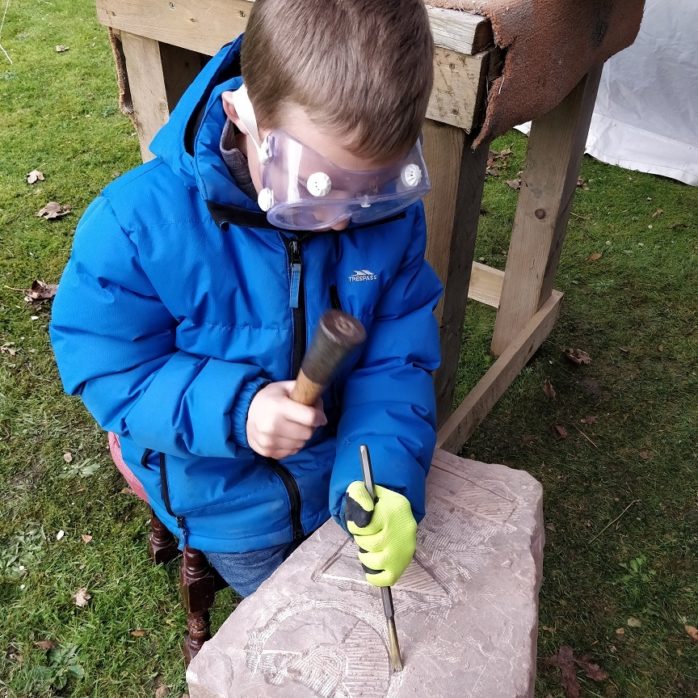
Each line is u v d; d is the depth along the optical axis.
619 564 2.13
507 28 1.37
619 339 2.95
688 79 3.94
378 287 1.42
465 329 2.98
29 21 5.74
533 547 1.36
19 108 4.49
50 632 1.90
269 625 1.20
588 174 4.12
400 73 1.02
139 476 1.54
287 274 1.33
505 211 3.72
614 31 1.90
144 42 2.00
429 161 1.66
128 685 1.81
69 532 2.15
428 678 1.12
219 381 1.26
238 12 1.74
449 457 1.54
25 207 3.54
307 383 1.09
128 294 1.29
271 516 1.49
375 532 1.11
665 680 1.86
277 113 1.07
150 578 2.03
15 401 2.55
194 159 1.22
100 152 4.05
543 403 2.66
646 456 2.46
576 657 1.90
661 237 3.56
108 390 1.31
